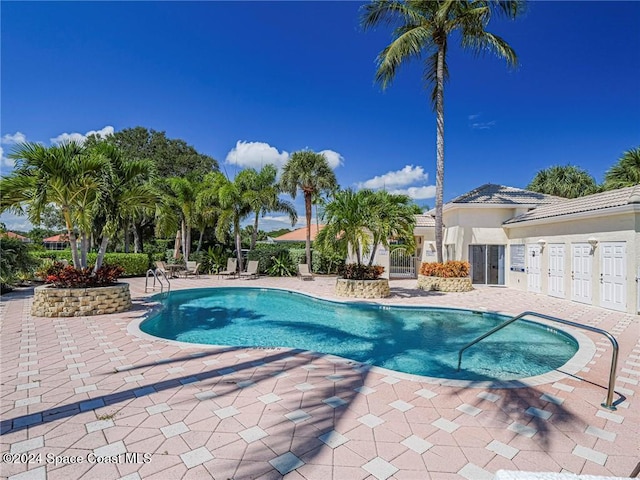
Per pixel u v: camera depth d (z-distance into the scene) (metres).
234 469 2.96
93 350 6.39
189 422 3.77
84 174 9.28
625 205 10.56
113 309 9.97
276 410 4.09
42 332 7.69
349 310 12.42
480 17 15.38
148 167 10.73
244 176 21.80
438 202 16.67
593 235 12.18
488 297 14.17
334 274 23.31
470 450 3.32
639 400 4.52
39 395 4.42
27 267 14.35
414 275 22.31
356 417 3.95
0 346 6.62
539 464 3.11
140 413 3.96
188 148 37.56
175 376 5.15
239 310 12.55
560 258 13.83
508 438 3.55
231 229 25.94
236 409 4.10
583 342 7.45
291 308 12.88
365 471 2.96
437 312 11.95
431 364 7.13
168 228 21.64
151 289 15.68
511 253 17.44
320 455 3.19
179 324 10.48
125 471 2.91
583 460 3.18
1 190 8.78
